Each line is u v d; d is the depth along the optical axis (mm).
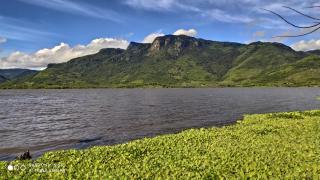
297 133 37594
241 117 74938
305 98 155000
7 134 54875
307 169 21203
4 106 123438
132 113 87688
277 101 134500
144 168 22016
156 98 168125
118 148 29078
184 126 61281
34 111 100375
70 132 56250
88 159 24766
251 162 23125
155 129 57938
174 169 21562
